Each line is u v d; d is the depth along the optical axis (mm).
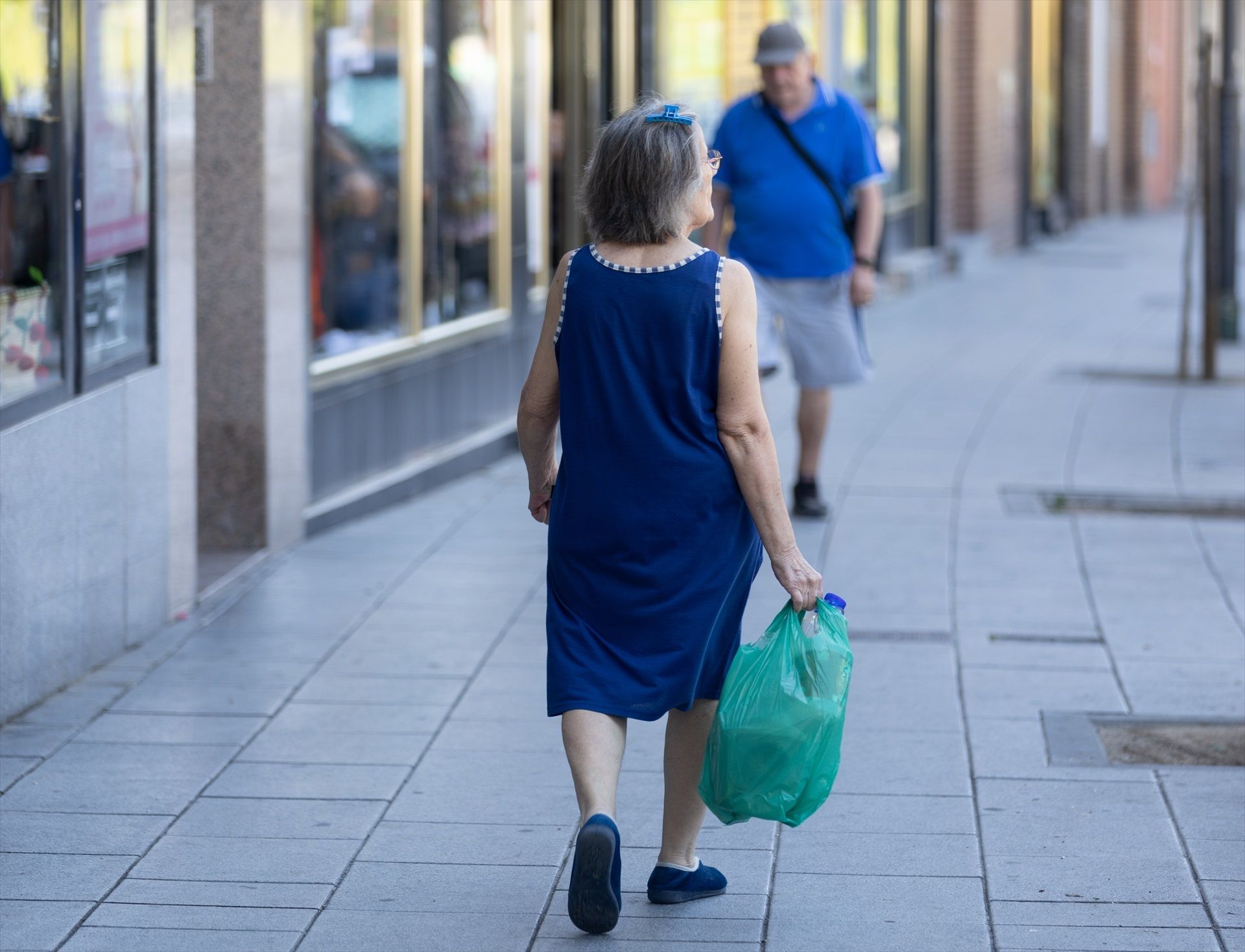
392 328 10289
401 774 5773
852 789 5625
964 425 12453
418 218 10391
